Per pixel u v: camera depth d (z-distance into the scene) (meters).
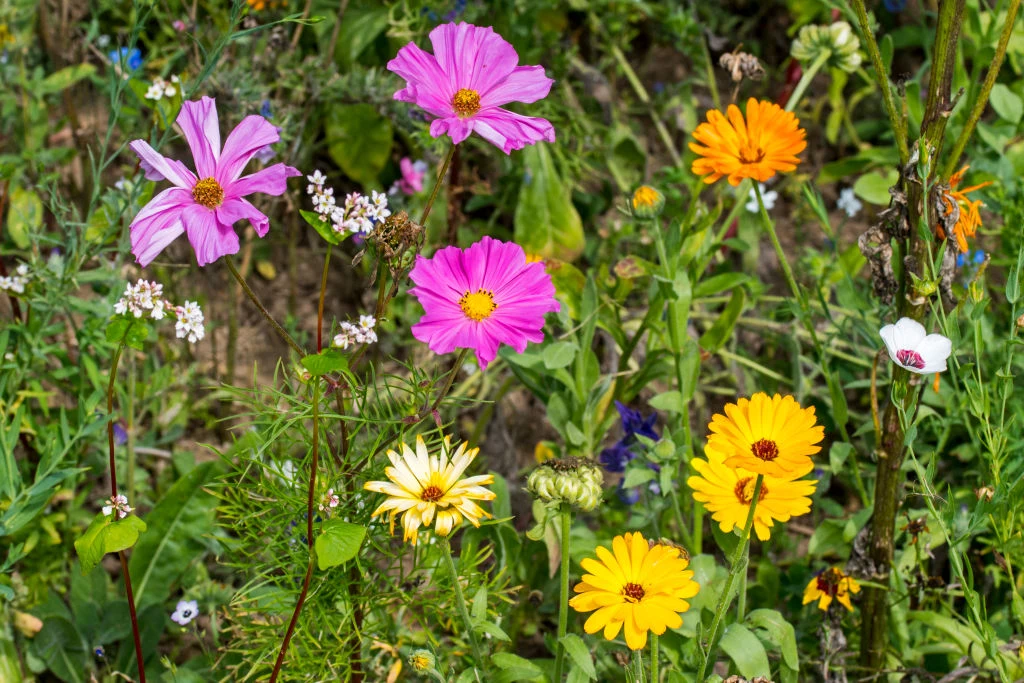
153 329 1.25
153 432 1.25
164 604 1.15
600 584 0.86
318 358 0.84
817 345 1.12
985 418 0.96
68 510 1.16
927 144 0.94
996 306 1.30
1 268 1.10
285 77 1.29
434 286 0.89
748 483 0.90
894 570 1.05
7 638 1.07
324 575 0.97
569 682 0.91
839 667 1.04
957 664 1.05
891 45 1.10
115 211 1.07
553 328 1.23
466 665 1.05
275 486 0.98
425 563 1.03
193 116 0.88
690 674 0.99
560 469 0.88
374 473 0.96
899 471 1.01
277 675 0.94
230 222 0.87
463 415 1.32
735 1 1.73
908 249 0.98
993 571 1.12
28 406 1.13
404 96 0.90
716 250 1.21
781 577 1.17
